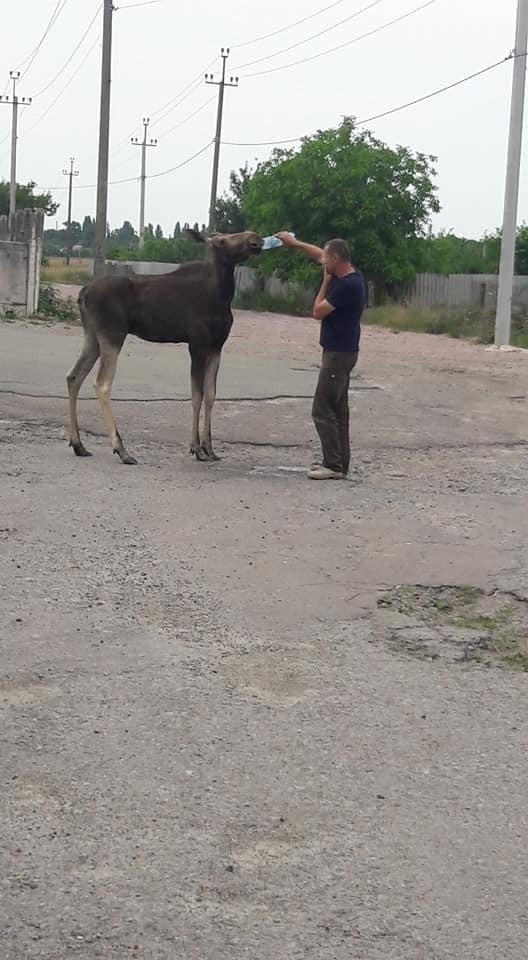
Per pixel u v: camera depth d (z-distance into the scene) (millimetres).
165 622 5926
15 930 3336
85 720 4730
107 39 31406
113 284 9555
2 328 20516
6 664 5262
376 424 12469
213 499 8547
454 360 21344
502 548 7586
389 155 38438
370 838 3926
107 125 31641
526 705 5156
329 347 9320
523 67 23516
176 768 4359
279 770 4387
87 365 9766
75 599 6180
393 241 39156
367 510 8508
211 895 3553
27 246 23234
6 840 3805
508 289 24484
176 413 12219
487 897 3609
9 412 11492
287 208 39250
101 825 3924
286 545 7453
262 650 5633
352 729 4793
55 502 8133
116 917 3420
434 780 4379
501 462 10750
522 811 4172
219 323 9773
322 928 3412
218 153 50000
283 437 11383
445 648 5809
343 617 6180
